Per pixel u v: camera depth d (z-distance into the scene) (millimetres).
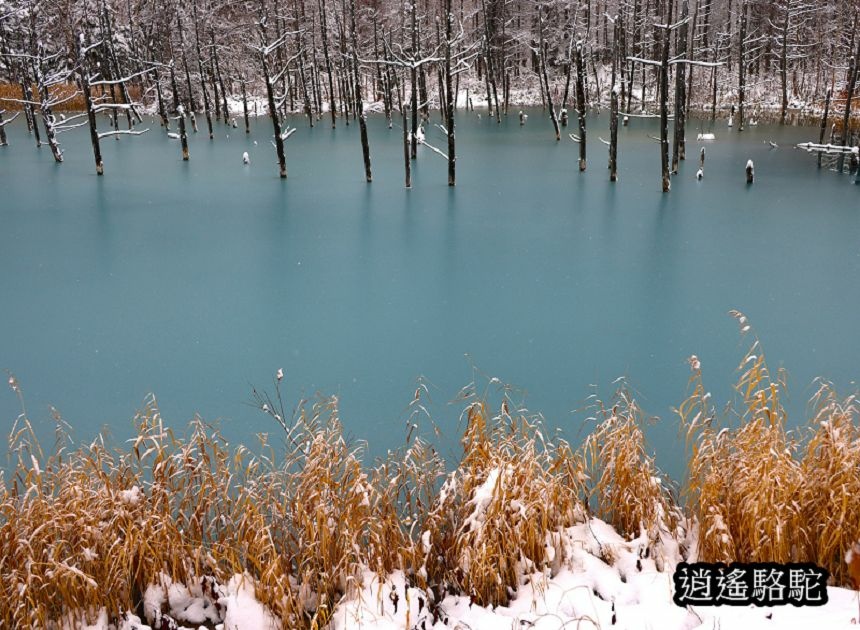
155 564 4746
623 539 5242
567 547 5027
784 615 4273
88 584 4535
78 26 41438
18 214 19469
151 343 10570
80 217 19094
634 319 11141
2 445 7742
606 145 33062
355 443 7637
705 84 49625
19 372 9633
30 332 11055
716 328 10688
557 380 9086
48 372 9633
